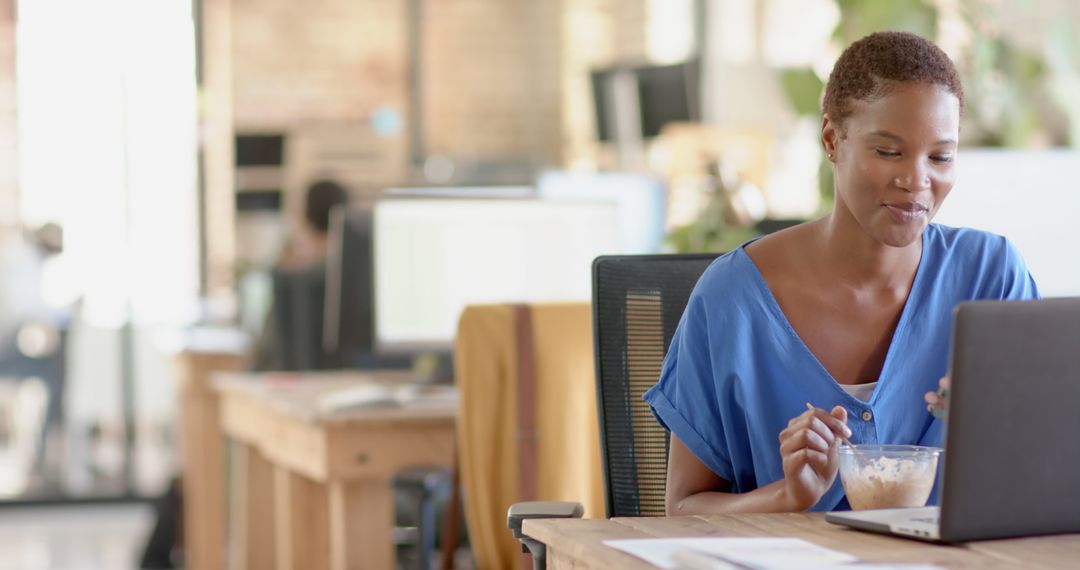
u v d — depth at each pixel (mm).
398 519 4004
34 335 7465
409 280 4008
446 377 3943
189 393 5246
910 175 1634
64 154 7535
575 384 3057
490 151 8312
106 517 7281
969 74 4188
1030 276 1910
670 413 1857
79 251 7539
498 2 8328
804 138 7980
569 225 4098
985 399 1351
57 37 7520
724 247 3945
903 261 1801
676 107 6434
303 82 8062
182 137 7734
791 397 1780
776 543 1400
